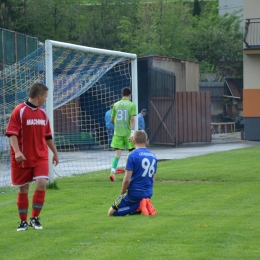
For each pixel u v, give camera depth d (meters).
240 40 128.38
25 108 19.06
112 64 40.09
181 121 74.19
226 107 105.69
